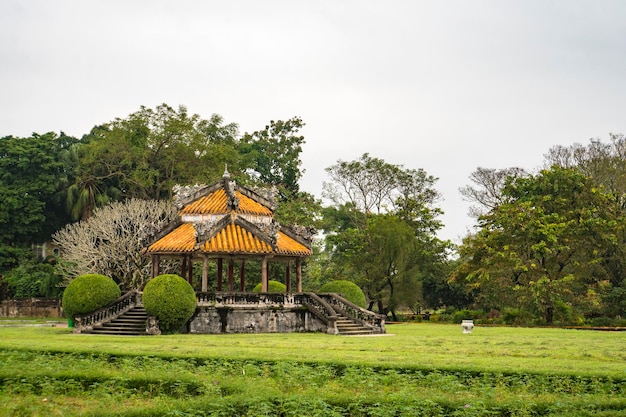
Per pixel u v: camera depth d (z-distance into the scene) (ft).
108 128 279.49
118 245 218.38
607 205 213.46
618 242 217.56
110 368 77.30
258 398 58.65
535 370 71.61
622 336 134.92
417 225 270.05
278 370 72.64
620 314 211.82
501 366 75.92
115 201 251.60
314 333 141.38
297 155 340.39
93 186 272.10
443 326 193.16
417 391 65.26
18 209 280.10
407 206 273.75
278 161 333.42
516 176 241.14
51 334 129.29
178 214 160.35
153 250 148.15
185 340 110.22
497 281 210.59
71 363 78.18
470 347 102.27
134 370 74.18
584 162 253.24
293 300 147.54
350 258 259.19
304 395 60.64
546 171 216.74
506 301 225.15
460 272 227.20
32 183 282.97
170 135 265.54
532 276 205.26
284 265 224.33
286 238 162.20
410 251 251.39
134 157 268.00
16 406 58.13
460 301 264.93
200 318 138.00
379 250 252.83
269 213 165.99
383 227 252.42
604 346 105.91
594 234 209.15
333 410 57.26
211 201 162.20
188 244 146.61
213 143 292.40
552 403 58.75
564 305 207.41
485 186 273.95
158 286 131.85
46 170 286.46
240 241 147.74
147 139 268.62
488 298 240.12
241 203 163.02
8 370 70.23
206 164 271.08
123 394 63.93
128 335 129.80
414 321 258.37
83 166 280.10
